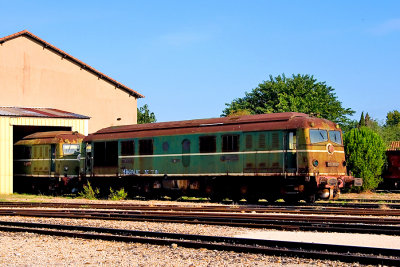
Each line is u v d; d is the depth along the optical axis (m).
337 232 13.40
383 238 12.38
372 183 33.34
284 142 22.84
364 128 34.62
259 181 23.88
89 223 16.52
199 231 14.12
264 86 68.06
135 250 11.52
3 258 10.87
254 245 11.56
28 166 36.09
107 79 47.53
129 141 28.53
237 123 24.59
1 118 35.06
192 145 25.89
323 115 64.06
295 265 9.65
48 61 44.25
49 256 11.09
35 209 21.69
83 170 31.06
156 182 27.42
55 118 37.44
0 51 41.69
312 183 22.44
